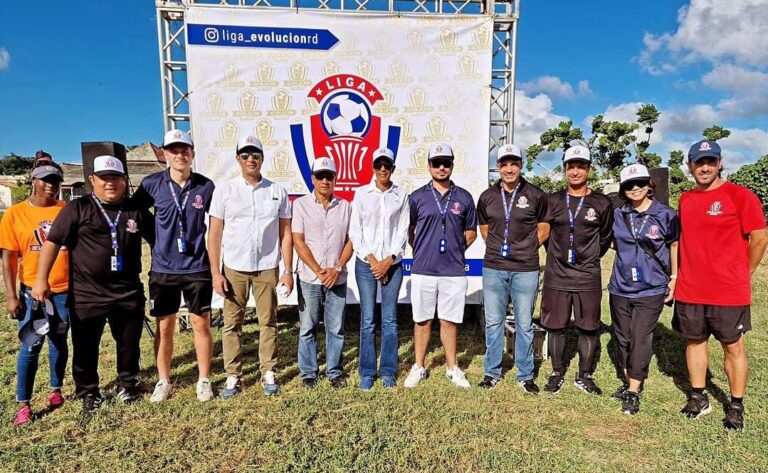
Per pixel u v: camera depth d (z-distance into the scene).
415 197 3.78
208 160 5.03
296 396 3.61
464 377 3.92
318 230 3.64
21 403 3.22
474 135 5.20
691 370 3.40
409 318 6.14
